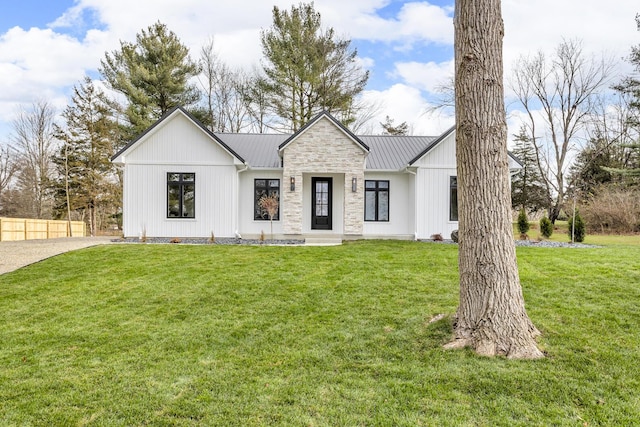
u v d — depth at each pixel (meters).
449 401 3.42
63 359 4.51
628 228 22.44
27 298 6.94
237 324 5.56
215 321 5.70
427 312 5.72
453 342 4.59
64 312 6.20
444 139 16.08
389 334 5.00
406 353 4.44
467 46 4.70
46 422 3.20
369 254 10.50
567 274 7.62
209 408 3.38
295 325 5.46
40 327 5.58
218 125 31.30
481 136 4.61
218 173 15.66
